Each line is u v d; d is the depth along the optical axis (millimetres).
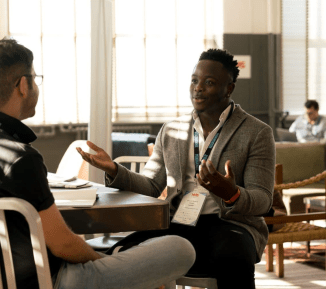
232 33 8547
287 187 2918
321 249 4297
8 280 1233
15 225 1260
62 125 7496
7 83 1337
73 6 7594
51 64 7559
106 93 3436
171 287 1755
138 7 8094
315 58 9000
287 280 3404
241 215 1924
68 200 1535
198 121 2090
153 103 8242
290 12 8852
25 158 1212
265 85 8852
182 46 8320
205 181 1718
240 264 1751
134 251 1434
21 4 7375
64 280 1322
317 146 5316
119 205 1493
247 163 1976
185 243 1516
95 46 3402
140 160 2736
